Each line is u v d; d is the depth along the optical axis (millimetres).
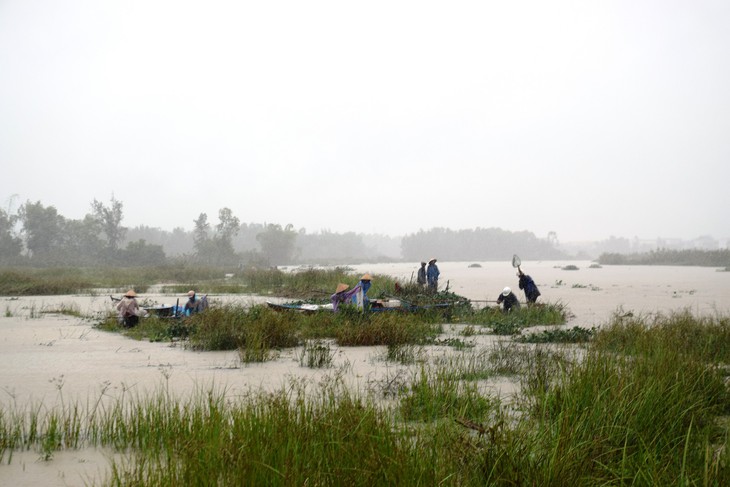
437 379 7703
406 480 4121
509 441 4887
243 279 44469
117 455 5852
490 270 70188
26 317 19141
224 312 14141
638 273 59781
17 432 6273
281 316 13828
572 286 35719
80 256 81875
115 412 6441
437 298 20250
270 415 5551
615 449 4863
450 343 13094
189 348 12617
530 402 6926
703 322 14047
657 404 6152
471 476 4699
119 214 80250
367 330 13234
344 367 10258
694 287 35031
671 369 7402
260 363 10766
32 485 5086
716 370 7910
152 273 49500
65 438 6176
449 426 5852
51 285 31812
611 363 7547
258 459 4477
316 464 4531
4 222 79062
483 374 9359
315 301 21062
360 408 5758
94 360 11188
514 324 15906
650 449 5250
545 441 5098
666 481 4492
